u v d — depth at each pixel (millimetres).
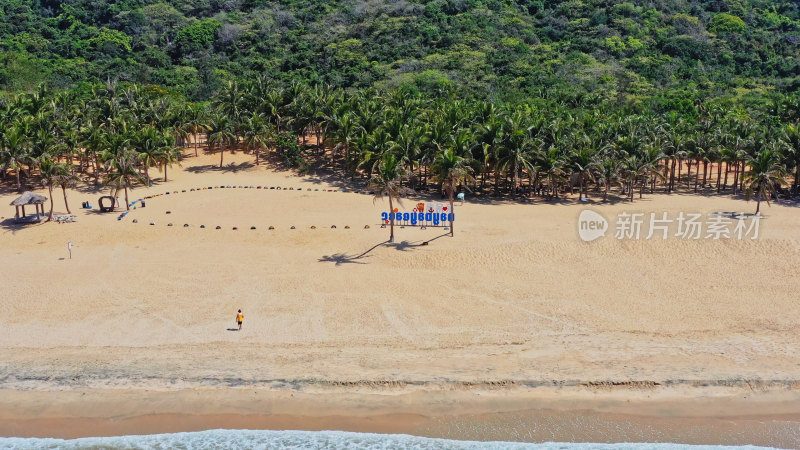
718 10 180375
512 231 61594
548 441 31656
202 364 37906
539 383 35844
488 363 38031
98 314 44312
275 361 38375
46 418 33406
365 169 81500
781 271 51594
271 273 51812
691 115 106500
